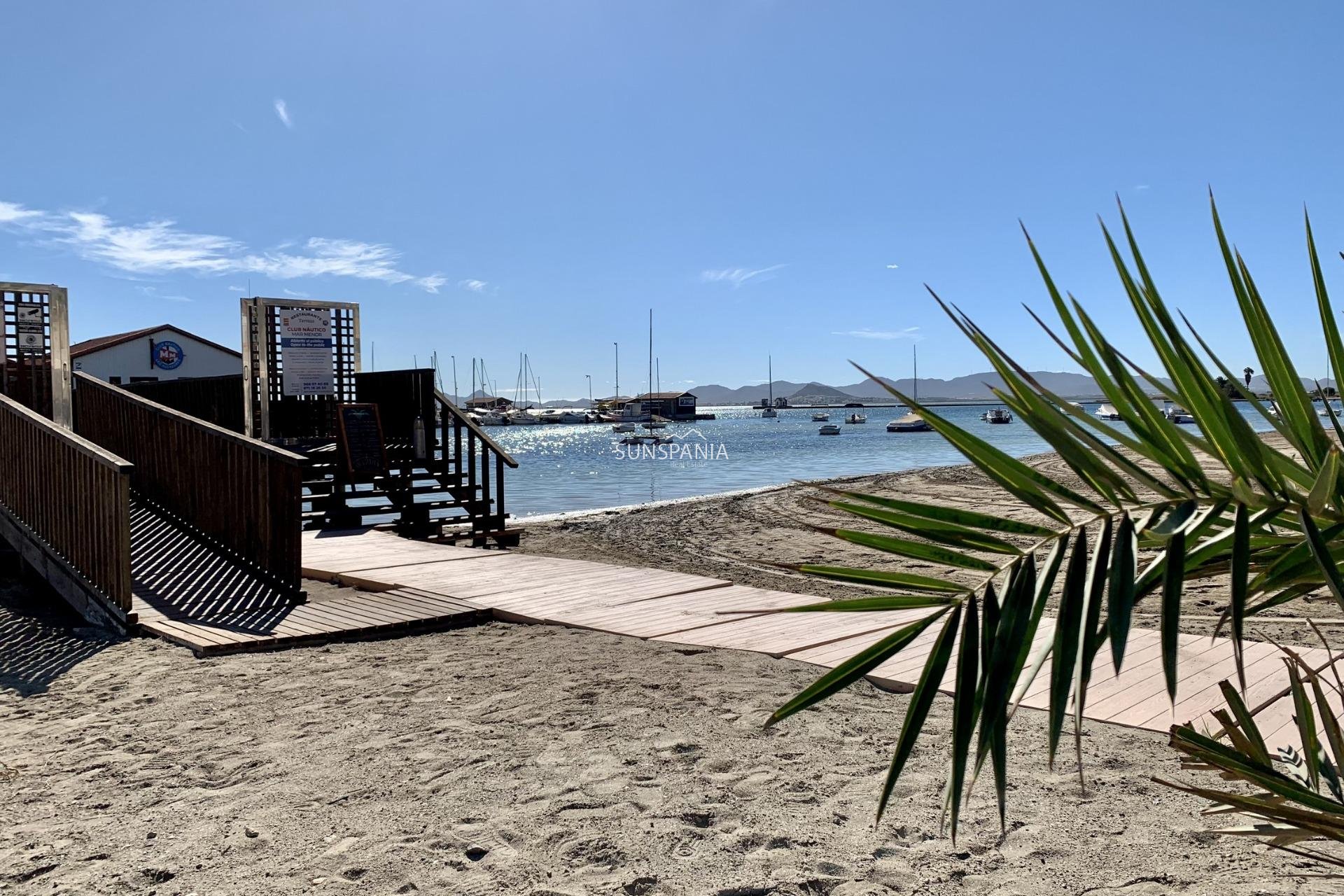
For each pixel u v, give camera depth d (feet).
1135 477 4.68
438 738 13.99
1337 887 9.14
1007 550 5.08
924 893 9.29
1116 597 4.49
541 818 11.12
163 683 17.48
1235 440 4.44
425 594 24.89
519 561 30.37
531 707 15.48
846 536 5.30
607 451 205.77
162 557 27.91
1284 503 4.61
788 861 10.00
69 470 24.41
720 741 13.70
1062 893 9.21
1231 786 10.80
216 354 112.16
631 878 9.67
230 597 24.16
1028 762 12.72
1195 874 9.49
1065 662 4.61
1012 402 4.82
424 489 41.57
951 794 5.02
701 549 44.19
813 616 22.26
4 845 10.66
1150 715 14.33
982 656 5.04
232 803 11.72
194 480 29.43
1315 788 6.76
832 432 280.31
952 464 131.54
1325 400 5.24
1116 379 4.68
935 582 5.35
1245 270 4.97
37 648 20.54
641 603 23.70
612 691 16.31
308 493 40.06
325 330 43.73
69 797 12.08
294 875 9.80
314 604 23.77
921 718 5.29
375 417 40.04
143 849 10.46
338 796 11.87
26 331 34.91
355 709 15.57
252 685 17.20
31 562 26.84
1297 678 6.96
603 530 52.49
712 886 9.51
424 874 9.80
